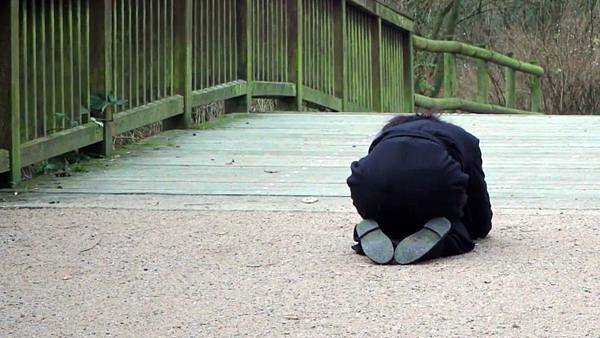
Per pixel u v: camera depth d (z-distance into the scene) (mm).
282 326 4293
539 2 23000
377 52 14555
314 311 4469
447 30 21531
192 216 6387
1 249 5641
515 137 9703
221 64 10984
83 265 5309
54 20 7875
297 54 12328
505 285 4770
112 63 8656
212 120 10859
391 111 15203
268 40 11938
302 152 8852
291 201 6844
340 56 13367
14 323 4434
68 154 8383
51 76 7820
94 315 4512
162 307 4598
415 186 5168
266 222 6195
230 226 6102
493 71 20500
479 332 4152
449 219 5285
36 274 5164
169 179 7656
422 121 5504
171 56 9961
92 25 8445
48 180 7625
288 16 12328
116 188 7312
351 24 13703
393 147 5266
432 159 5199
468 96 20875
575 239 5645
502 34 22078
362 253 5375
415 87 20391
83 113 8328
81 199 6945
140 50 9281
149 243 5727
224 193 7117
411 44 15836
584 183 7379
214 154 8758
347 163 8312
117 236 5895
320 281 4910
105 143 8547
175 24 9961
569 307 4449
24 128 7504
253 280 4965
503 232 5840
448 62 17109
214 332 4254
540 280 4848
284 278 4980
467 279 4871
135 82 9164
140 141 9430
